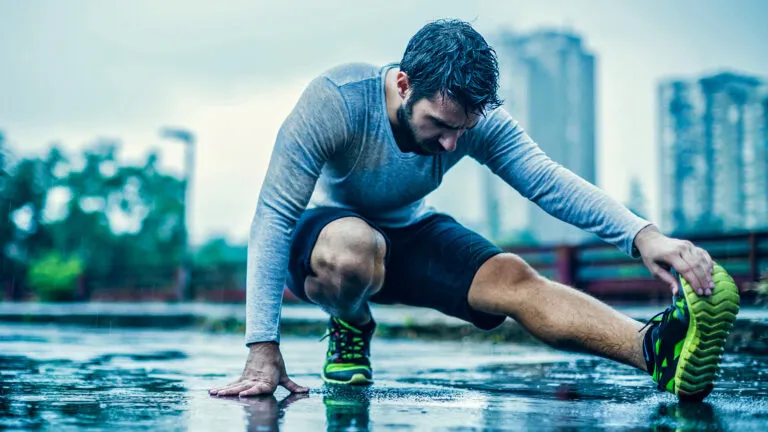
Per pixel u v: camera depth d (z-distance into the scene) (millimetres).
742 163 90688
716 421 1848
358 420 1836
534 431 1696
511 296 2502
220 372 3334
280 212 2418
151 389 2551
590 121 126812
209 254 58344
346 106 2457
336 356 2832
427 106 2281
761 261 7613
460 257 2637
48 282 24328
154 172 41562
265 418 1863
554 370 3504
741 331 4660
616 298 10547
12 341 6570
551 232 113625
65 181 40062
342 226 2479
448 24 2283
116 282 26141
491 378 3113
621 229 2348
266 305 2381
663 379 2209
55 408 2037
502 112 2623
